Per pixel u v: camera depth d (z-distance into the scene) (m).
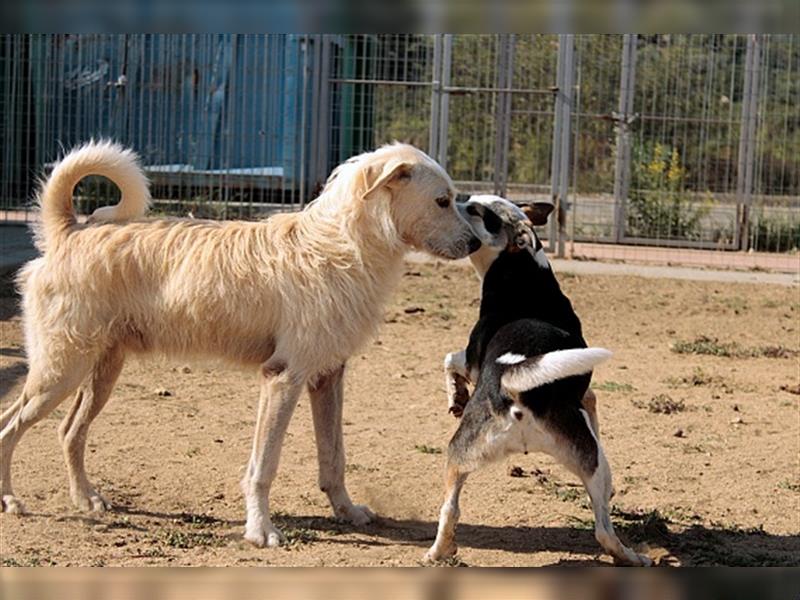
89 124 21.38
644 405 10.88
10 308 14.07
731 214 21.72
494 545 7.30
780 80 21.94
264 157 21.36
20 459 8.61
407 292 16.23
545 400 6.51
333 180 7.40
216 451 9.07
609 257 19.84
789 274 18.94
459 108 22.69
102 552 6.88
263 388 7.23
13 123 21.55
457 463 6.70
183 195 21.36
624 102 20.81
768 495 8.42
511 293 7.45
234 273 7.20
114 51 21.22
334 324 7.20
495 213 7.62
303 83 20.75
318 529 7.54
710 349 13.50
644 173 21.81
